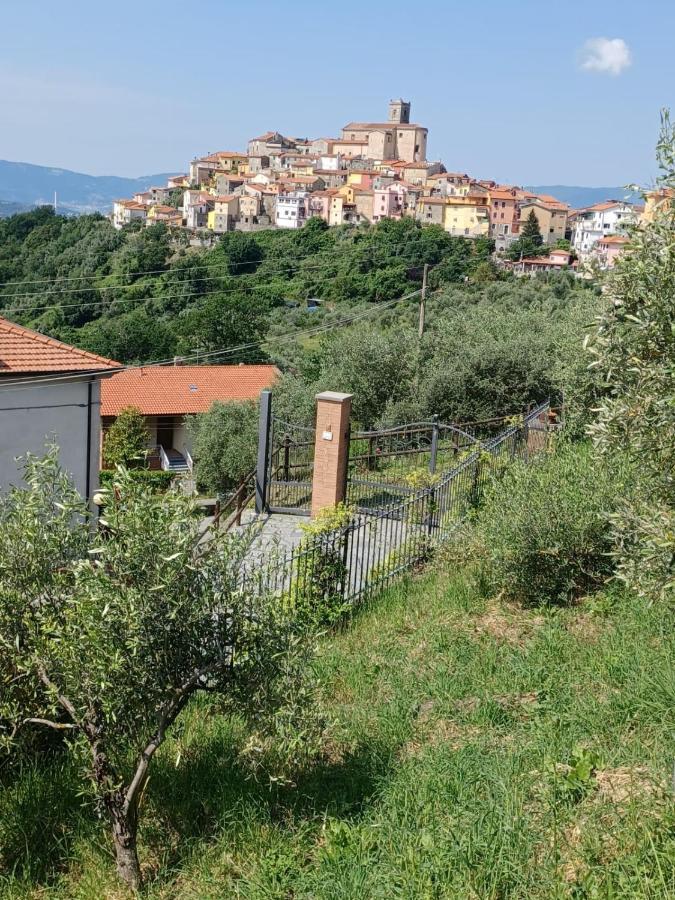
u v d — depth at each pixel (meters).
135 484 5.59
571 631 8.52
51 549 5.75
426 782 5.93
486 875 4.79
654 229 5.01
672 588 5.12
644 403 4.91
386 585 11.21
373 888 4.91
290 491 17.81
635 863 4.60
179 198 163.25
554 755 6.03
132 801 5.43
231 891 5.23
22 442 17.92
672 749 5.84
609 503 9.41
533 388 22.77
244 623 5.76
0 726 5.80
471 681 7.67
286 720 5.71
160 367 49.53
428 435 22.83
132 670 5.37
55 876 5.50
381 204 137.75
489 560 10.04
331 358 27.11
